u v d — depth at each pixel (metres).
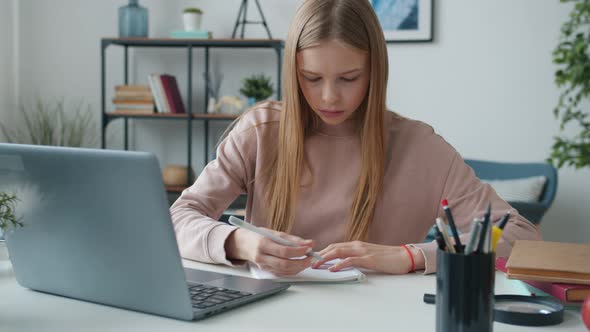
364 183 1.46
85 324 0.87
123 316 0.91
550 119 3.69
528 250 1.14
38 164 0.92
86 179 0.89
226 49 4.01
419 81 3.82
